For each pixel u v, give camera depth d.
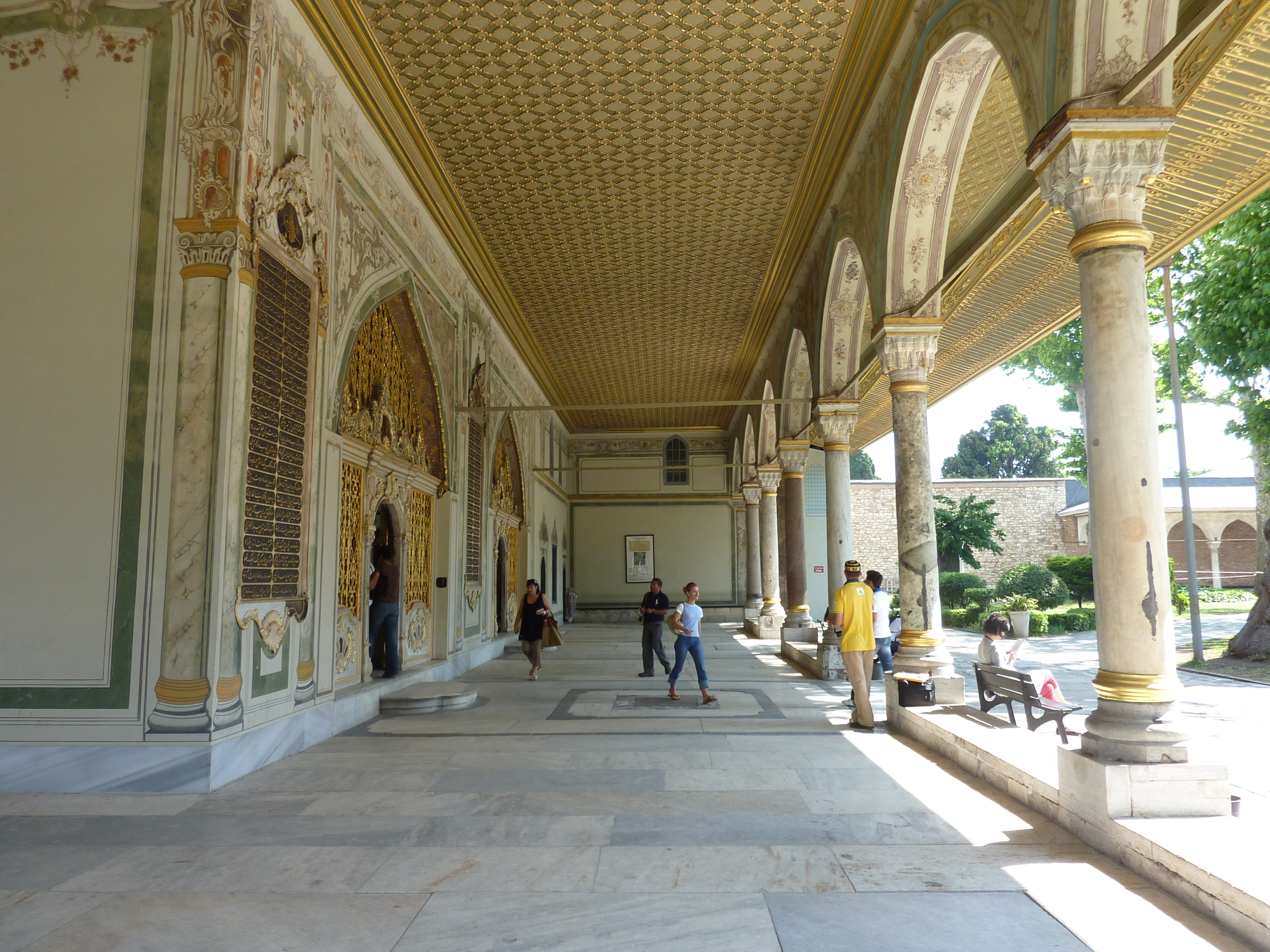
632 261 11.99
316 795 5.02
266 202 5.81
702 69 7.53
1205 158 6.89
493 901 3.34
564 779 5.42
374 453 8.45
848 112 7.97
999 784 5.05
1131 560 3.98
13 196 5.53
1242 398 13.99
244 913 3.22
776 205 10.27
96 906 3.30
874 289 7.81
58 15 5.67
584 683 10.68
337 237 7.18
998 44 5.02
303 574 6.40
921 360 7.41
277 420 5.97
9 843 4.12
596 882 3.54
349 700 7.45
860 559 34.38
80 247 5.47
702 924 3.10
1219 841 3.41
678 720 7.78
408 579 9.85
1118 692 3.96
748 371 18.31
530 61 7.38
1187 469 13.93
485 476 13.27
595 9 6.76
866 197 8.11
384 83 7.55
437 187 9.49
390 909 3.26
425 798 4.95
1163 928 3.01
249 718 5.59
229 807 4.76
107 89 5.60
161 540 5.24
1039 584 25.27
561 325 14.97
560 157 9.02
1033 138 4.52
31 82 5.62
